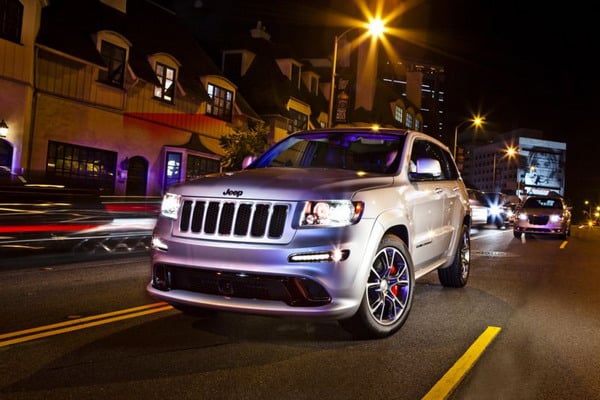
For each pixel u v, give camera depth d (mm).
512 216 25484
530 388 3365
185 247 4102
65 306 5465
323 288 3863
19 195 11055
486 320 5207
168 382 3332
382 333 4371
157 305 5543
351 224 4004
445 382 3410
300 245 3832
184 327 4656
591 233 26781
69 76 19250
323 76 38281
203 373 3506
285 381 3385
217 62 32000
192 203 4207
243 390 3223
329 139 5914
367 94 41250
